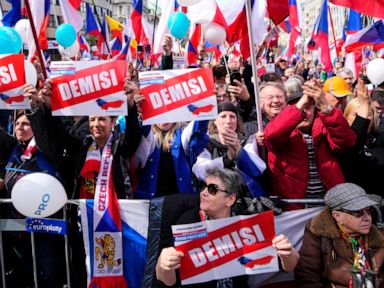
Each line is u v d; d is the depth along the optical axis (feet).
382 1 14.08
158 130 11.63
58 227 10.56
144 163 11.24
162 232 9.46
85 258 10.96
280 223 10.41
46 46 20.35
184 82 10.71
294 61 44.86
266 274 10.38
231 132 10.69
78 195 10.90
